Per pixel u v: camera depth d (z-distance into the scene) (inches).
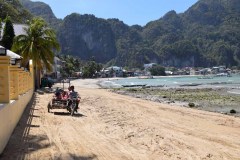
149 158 445.1
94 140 552.1
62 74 5255.9
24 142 507.8
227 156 476.7
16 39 1995.6
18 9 4025.6
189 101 1811.0
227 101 1813.5
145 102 1494.8
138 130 664.4
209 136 639.1
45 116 814.5
